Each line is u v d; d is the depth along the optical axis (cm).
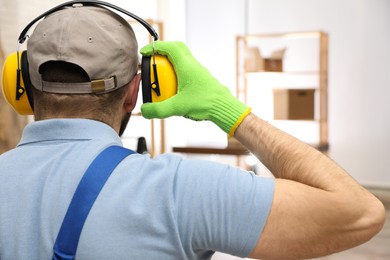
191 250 68
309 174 72
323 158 74
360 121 581
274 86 602
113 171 68
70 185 67
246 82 600
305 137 598
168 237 66
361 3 570
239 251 68
